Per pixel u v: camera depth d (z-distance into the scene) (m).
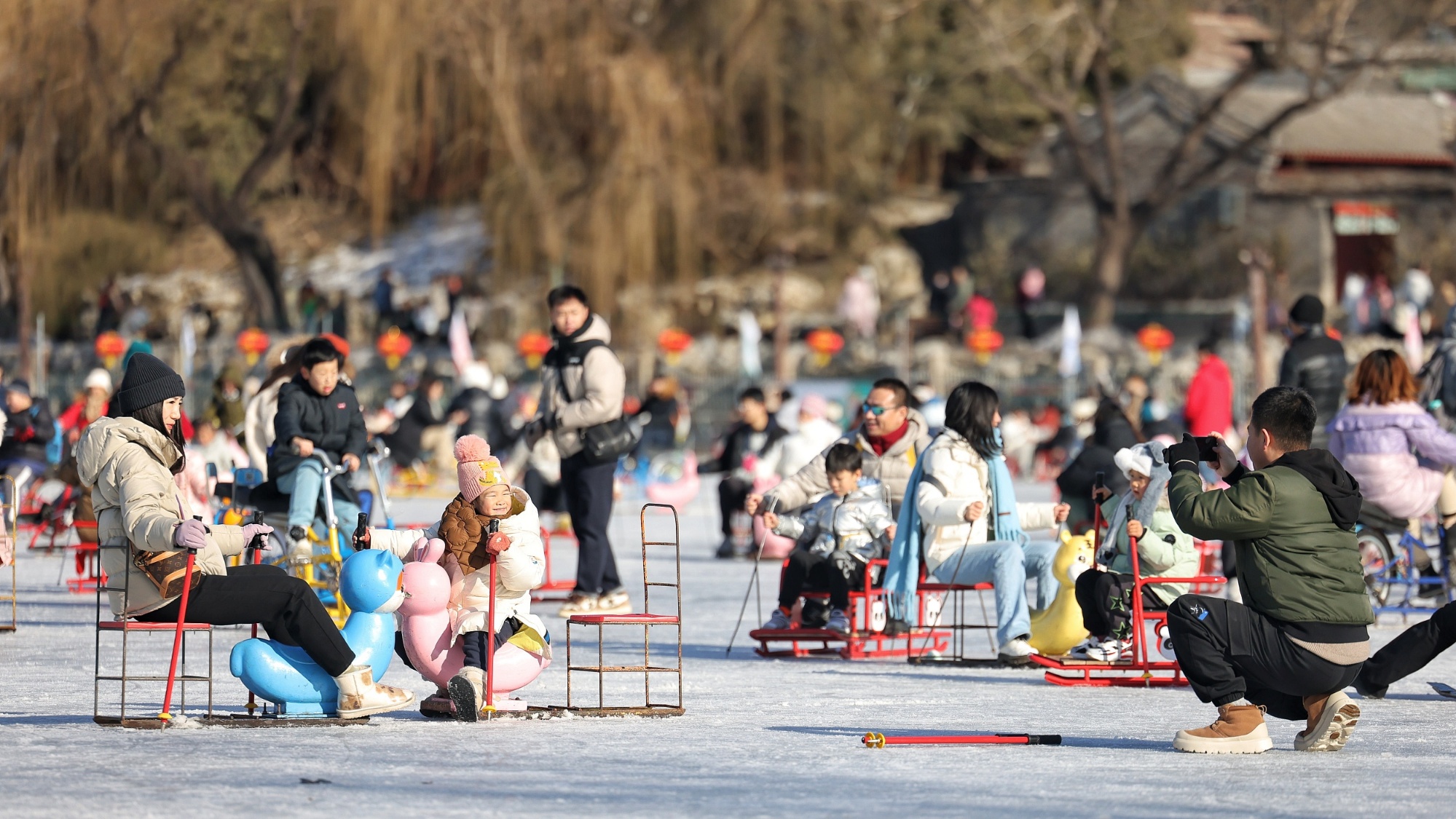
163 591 25.59
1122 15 178.38
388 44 143.62
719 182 169.00
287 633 26.52
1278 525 24.30
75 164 137.75
